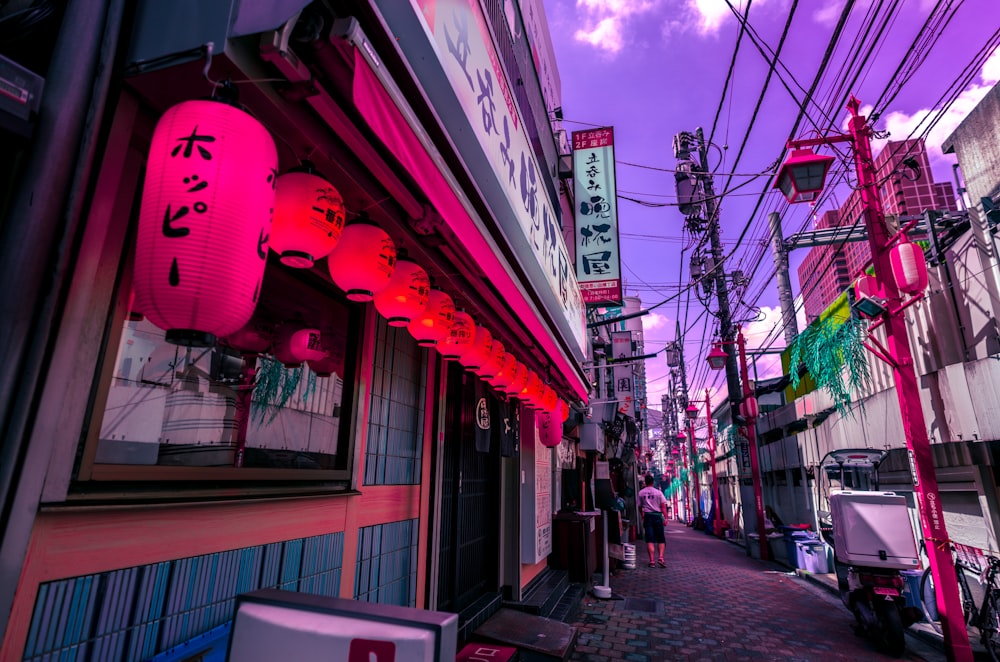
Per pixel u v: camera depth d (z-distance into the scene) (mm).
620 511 14492
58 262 1547
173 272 1276
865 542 6684
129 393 1921
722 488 28484
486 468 7031
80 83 1619
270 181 1487
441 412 5098
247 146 1411
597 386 16703
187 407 2197
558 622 5980
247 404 2561
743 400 15906
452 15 2957
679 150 16953
